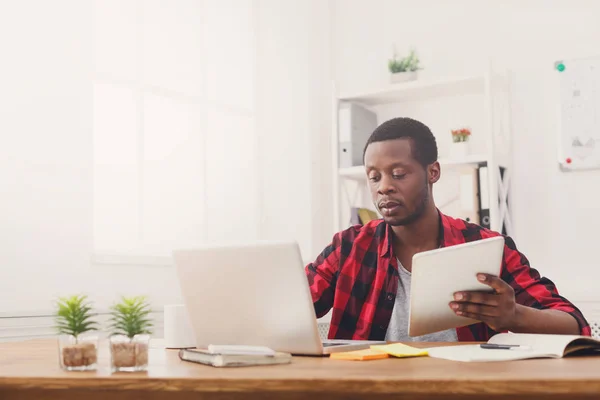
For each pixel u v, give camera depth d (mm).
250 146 3459
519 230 3209
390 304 1889
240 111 3412
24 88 2488
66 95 2623
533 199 3191
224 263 1345
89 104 2703
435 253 1330
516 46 3287
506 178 3158
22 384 1072
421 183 1923
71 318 1143
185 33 3213
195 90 3244
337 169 3309
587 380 860
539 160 3191
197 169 3209
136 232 2959
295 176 3537
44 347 1672
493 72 3279
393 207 1908
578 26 3162
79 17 2688
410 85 3213
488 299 1384
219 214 3297
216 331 1412
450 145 3391
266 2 3555
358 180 3492
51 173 2557
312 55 3629
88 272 2648
